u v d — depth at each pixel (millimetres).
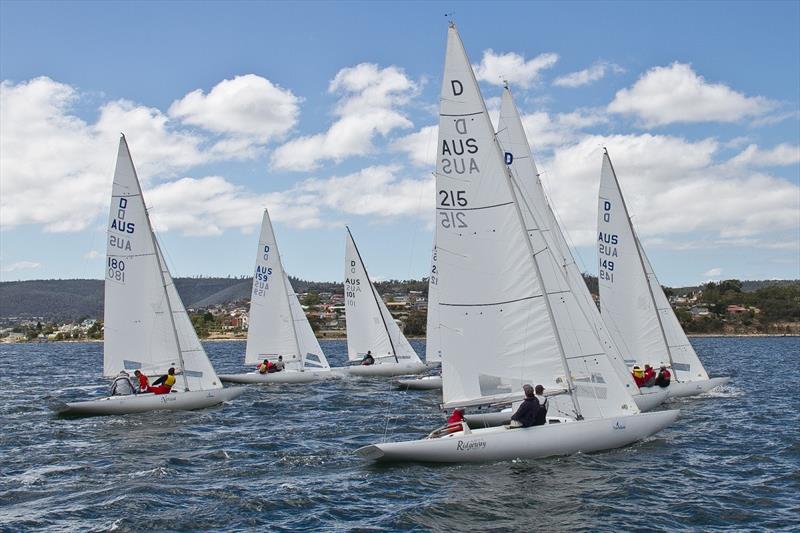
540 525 13172
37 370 62031
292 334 42656
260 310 42594
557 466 16938
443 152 18156
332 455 19219
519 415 17500
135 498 14914
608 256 29703
